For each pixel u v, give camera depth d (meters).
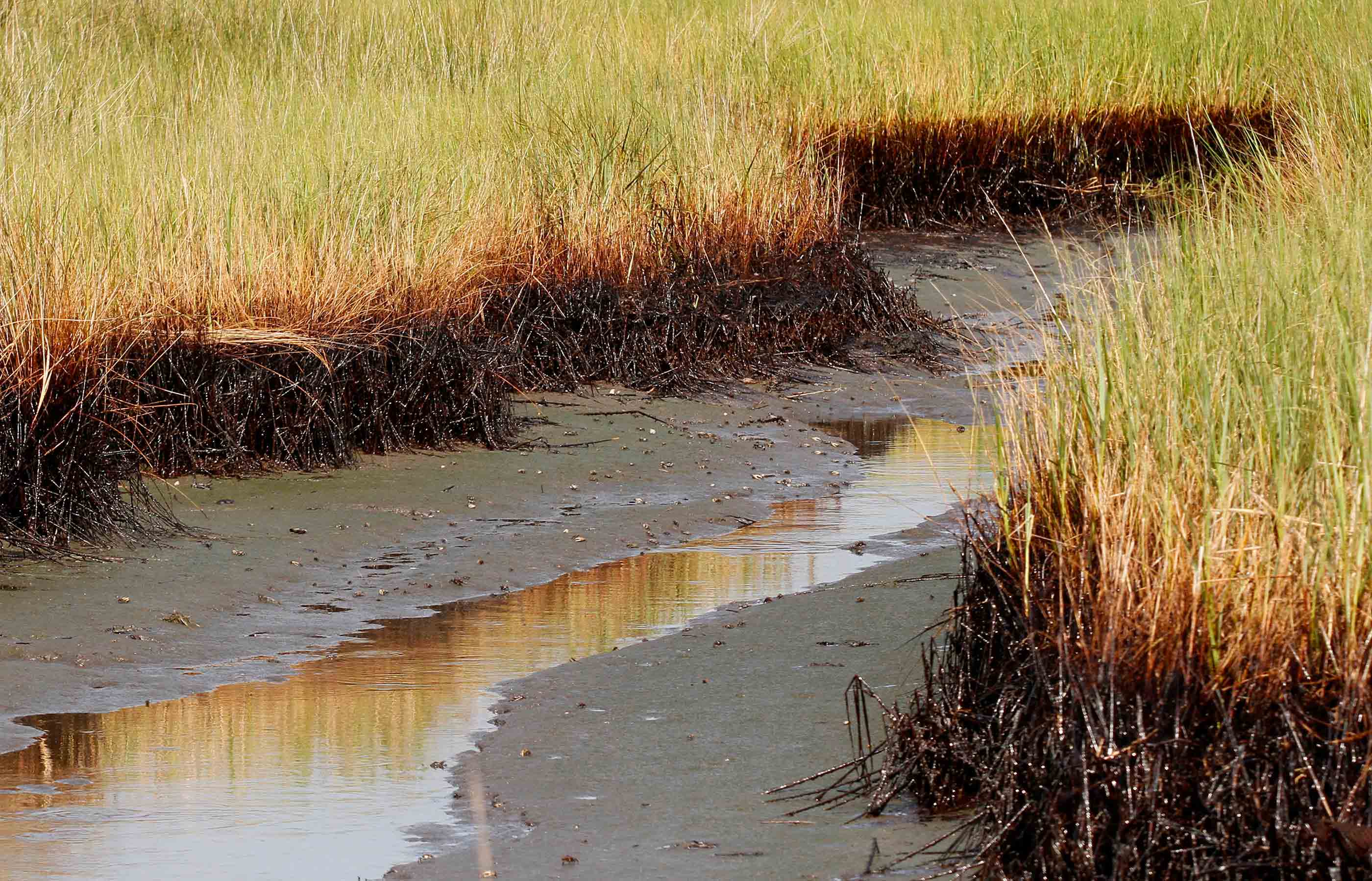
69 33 32.38
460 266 24.20
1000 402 12.44
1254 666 8.98
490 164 27.09
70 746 11.88
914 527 19.23
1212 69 41.19
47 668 13.54
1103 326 11.89
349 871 9.58
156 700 13.00
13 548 16.50
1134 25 41.78
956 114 39.34
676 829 10.07
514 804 10.62
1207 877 8.45
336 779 11.15
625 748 11.66
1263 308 11.17
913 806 10.31
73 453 17.06
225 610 15.44
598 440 23.41
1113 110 39.94
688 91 31.80
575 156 28.45
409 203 24.11
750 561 17.83
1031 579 10.68
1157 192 34.22
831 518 19.94
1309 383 10.17
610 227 27.92
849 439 24.83
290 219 22.34
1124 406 10.82
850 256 31.34
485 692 13.16
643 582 16.91
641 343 27.25
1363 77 30.58
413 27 36.00
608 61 33.28
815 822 10.09
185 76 31.00
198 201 21.64
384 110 27.94
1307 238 12.91
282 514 18.78
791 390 27.61
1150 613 9.36
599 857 9.67
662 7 40.41
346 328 21.80
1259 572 9.09
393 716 12.54
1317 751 8.77
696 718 12.27
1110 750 8.83
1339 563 9.00
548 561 17.72
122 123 24.17
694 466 22.33
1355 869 8.27
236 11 36.19
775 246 30.20
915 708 10.86
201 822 10.35
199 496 19.30
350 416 21.55
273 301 21.41
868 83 39.44
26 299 17.23
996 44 40.88
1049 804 8.82
